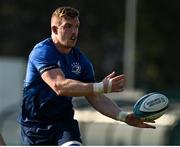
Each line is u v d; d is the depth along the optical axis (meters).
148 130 40.59
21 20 102.62
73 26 19.16
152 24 97.75
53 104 19.64
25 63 60.59
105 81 18.30
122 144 41.53
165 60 97.88
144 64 97.75
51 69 18.92
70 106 19.83
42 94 19.55
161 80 97.88
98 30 101.44
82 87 18.33
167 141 39.97
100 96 20.27
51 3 101.56
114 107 20.23
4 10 102.75
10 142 48.16
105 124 42.78
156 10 97.81
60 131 19.69
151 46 97.69
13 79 59.72
